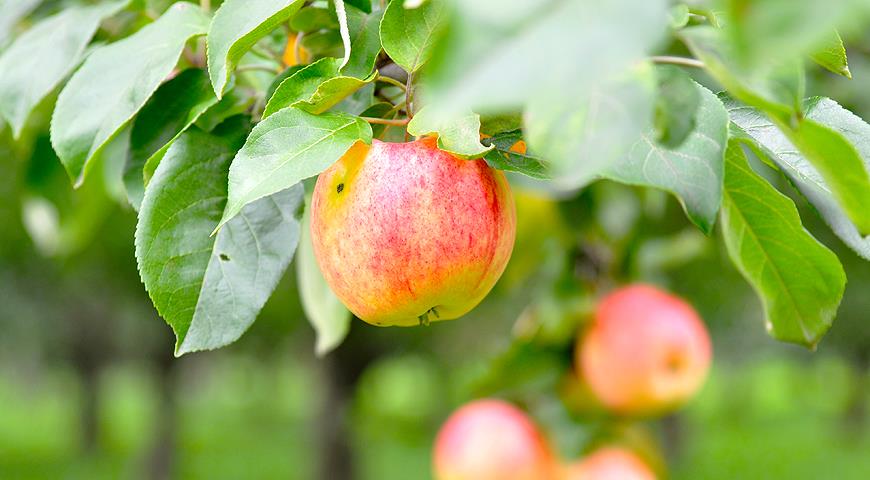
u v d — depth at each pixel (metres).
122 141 1.20
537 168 0.91
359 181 0.95
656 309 1.30
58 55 1.09
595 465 1.33
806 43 0.44
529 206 1.37
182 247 1.02
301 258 1.18
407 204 0.93
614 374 1.30
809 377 13.33
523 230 1.38
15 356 7.64
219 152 1.04
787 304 1.07
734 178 1.04
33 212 1.33
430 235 0.93
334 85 0.87
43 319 5.53
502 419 1.32
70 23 1.10
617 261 1.37
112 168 1.22
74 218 1.32
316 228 1.00
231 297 1.03
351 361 4.89
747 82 0.72
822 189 0.95
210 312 1.02
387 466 7.24
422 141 0.97
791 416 11.52
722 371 11.61
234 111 1.07
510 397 1.35
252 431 10.20
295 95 0.91
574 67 0.45
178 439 6.15
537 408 1.35
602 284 1.37
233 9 0.93
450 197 0.94
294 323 3.39
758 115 1.02
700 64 0.81
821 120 0.99
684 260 1.38
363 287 0.97
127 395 14.33
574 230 1.37
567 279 1.34
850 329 5.07
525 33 0.46
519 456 1.31
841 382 13.27
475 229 0.94
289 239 1.04
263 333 4.53
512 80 0.45
